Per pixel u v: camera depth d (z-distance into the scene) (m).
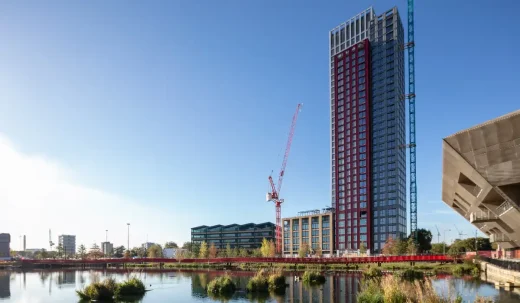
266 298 60.12
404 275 79.69
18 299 68.06
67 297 69.12
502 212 45.59
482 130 33.66
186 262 158.25
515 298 50.28
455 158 38.56
